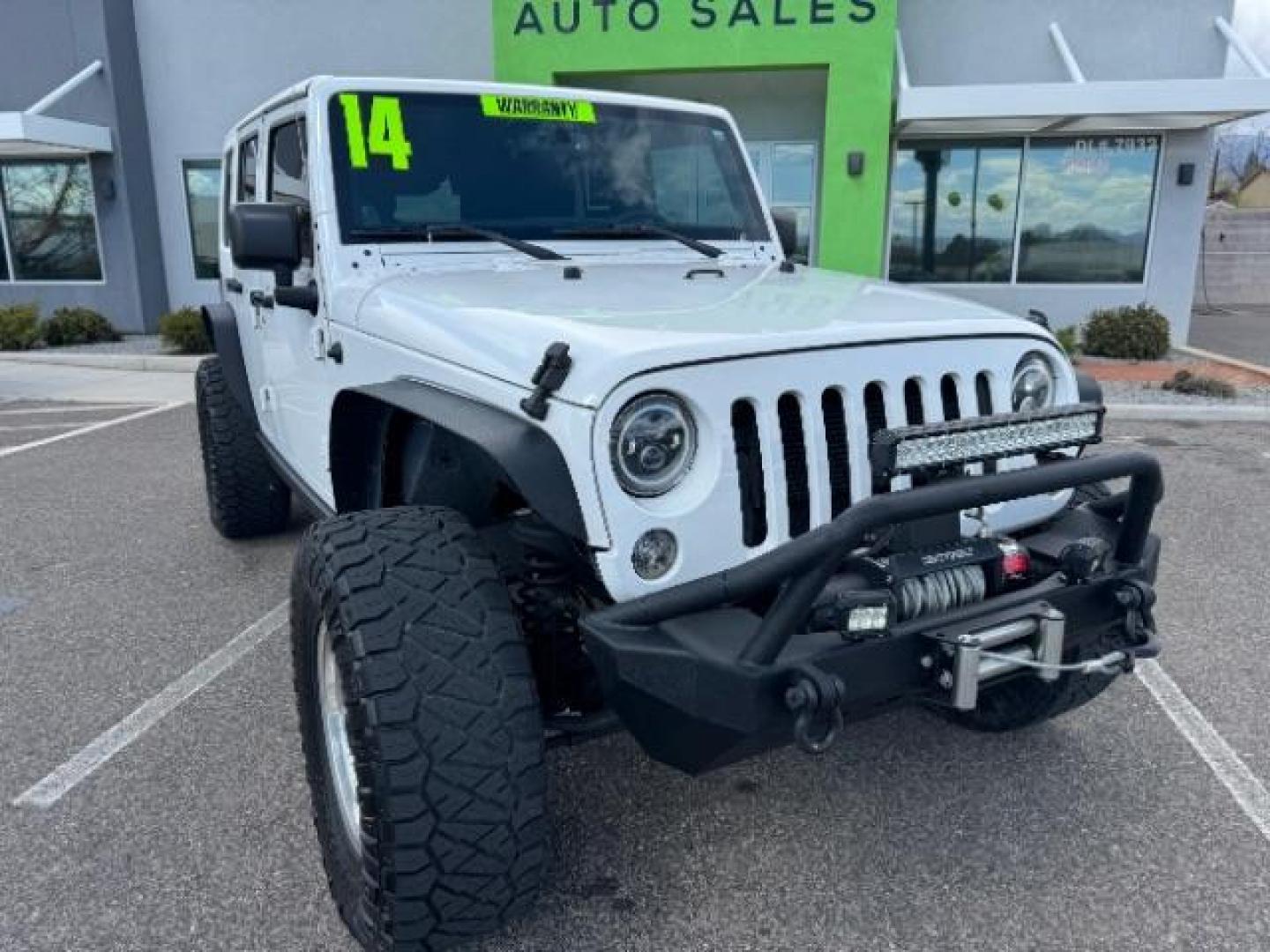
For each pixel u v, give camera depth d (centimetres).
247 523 534
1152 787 306
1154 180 1296
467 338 244
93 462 746
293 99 355
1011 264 1339
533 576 238
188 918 249
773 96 1332
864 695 212
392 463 288
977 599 231
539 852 209
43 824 288
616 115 379
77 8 1391
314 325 334
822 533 196
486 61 1403
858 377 233
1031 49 1291
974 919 248
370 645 201
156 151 1491
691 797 302
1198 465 725
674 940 241
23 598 466
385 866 200
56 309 1514
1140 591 243
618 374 202
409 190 335
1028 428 229
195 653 404
